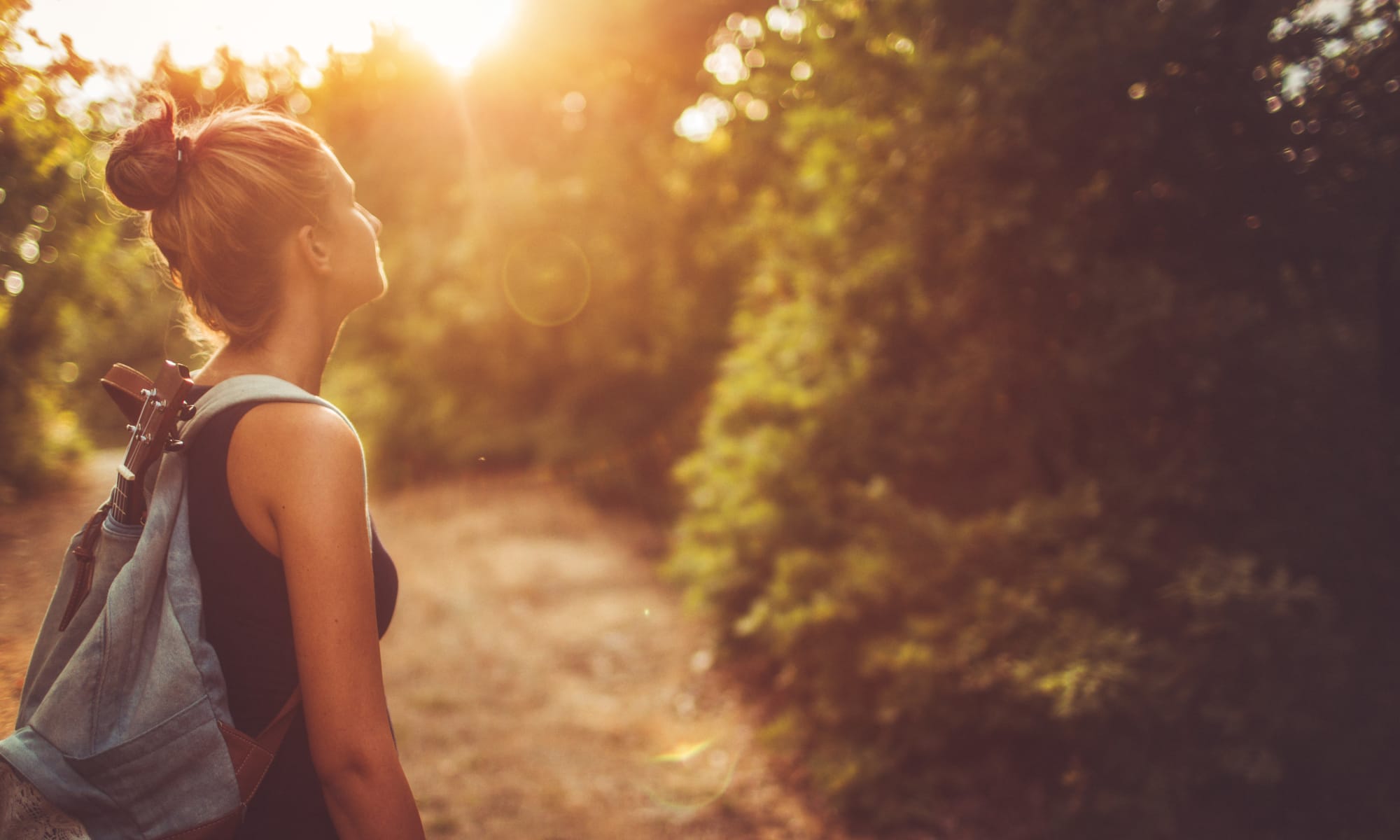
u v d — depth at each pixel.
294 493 0.88
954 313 3.60
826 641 3.77
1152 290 2.89
